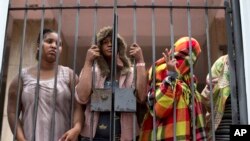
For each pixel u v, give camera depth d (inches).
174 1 157.6
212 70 94.4
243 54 84.0
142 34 198.8
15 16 167.9
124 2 163.5
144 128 86.3
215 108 89.9
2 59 88.5
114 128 79.6
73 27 191.3
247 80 81.9
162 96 80.7
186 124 81.7
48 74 91.8
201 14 176.6
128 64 89.5
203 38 199.9
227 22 87.6
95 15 86.7
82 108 87.1
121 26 192.5
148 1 161.2
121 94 81.7
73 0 155.8
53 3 155.3
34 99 86.7
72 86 86.3
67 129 87.3
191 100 83.9
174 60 82.7
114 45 83.6
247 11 86.5
